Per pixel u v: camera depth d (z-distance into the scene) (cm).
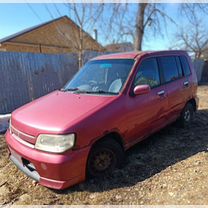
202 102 1011
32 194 363
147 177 389
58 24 2016
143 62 477
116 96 409
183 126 607
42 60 1073
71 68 1209
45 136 340
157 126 494
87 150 350
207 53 3497
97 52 1356
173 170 402
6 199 359
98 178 383
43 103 422
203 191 331
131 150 492
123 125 403
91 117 359
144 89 428
